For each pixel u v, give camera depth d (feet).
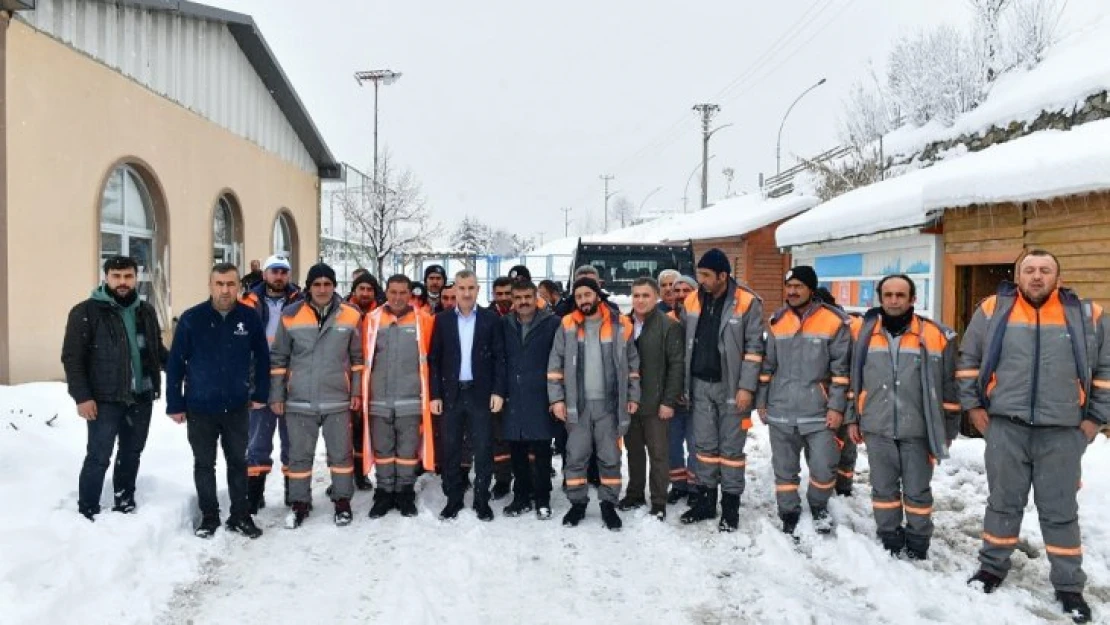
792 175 80.64
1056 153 23.35
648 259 40.27
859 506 20.65
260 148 52.49
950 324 28.25
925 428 16.42
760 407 19.03
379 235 84.48
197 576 15.74
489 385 20.11
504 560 16.89
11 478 18.42
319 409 19.33
